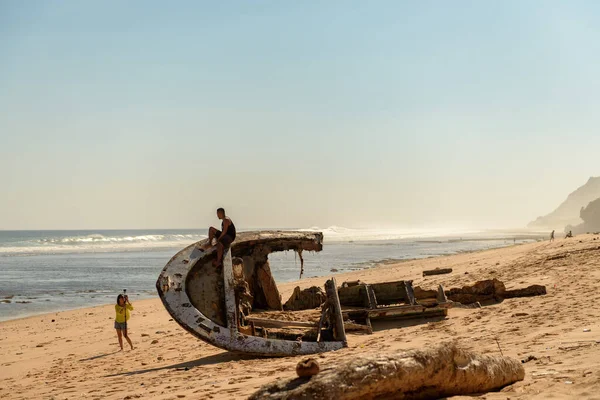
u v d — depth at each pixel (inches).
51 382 417.1
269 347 423.2
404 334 450.6
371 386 168.6
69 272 1749.5
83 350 585.9
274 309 551.8
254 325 453.4
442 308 530.6
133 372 421.4
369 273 1315.2
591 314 389.4
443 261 1517.0
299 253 555.5
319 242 553.6
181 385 319.3
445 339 389.1
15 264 2097.7
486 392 206.8
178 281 436.1
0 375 483.8
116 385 358.0
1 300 1119.0
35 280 1507.1
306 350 423.2
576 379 208.2
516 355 286.7
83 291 1262.3
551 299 494.6
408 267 1390.3
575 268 695.7
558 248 1078.4
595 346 272.2
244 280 482.6
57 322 823.7
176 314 424.5
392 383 173.8
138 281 1477.6
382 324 526.9
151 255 2694.4
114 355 533.0
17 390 394.9
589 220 5620.1
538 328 367.2
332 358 354.0
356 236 6235.2
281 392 163.9
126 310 569.6
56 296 1178.6
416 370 179.6
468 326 434.0
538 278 665.0
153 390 315.0
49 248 3280.0
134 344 590.2
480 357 207.2
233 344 421.7
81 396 329.4
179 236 4613.7
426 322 515.8
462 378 193.6
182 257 449.7
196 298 449.7
